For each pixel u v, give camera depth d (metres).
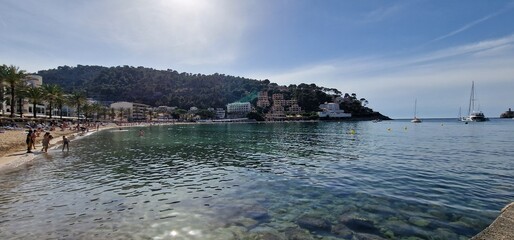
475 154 27.33
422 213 10.73
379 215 10.56
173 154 28.61
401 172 18.38
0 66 60.81
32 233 9.03
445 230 9.19
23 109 103.19
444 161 22.95
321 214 10.72
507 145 35.91
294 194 13.41
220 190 14.20
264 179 16.66
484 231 7.21
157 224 9.75
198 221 10.03
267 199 12.64
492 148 32.56
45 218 10.30
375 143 40.09
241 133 70.38
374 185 14.95
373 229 9.32
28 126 59.62
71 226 9.57
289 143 41.34
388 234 8.94
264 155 27.73
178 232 9.10
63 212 10.95
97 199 12.65
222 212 10.95
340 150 31.59
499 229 7.22
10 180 16.50
